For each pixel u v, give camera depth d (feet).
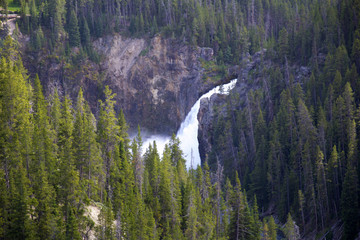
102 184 259.60
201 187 288.71
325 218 303.27
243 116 444.96
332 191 308.60
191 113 570.46
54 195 213.46
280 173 349.82
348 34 446.19
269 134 392.68
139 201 239.50
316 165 318.24
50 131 257.96
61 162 230.48
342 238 280.92
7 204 197.77
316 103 383.04
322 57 440.86
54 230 198.90
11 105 246.27
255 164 375.86
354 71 367.86
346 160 312.71
